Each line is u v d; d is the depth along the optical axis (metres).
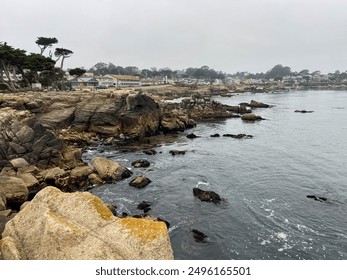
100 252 8.02
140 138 50.91
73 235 8.30
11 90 60.66
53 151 29.50
